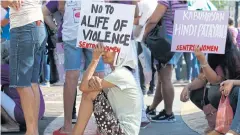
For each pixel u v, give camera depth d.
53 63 7.19
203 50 4.80
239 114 4.21
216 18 4.73
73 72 5.26
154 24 5.71
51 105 7.38
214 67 5.06
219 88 4.92
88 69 4.06
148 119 6.02
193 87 5.29
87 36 4.20
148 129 5.85
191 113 6.78
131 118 3.98
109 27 4.12
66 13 5.24
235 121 4.23
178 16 4.77
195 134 5.61
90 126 5.79
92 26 4.19
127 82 3.96
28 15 4.48
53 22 6.08
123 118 3.97
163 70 6.02
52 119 6.30
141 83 7.91
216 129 4.59
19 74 4.53
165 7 5.66
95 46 4.14
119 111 3.99
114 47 4.09
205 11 4.73
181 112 6.88
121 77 3.94
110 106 3.99
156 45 5.73
